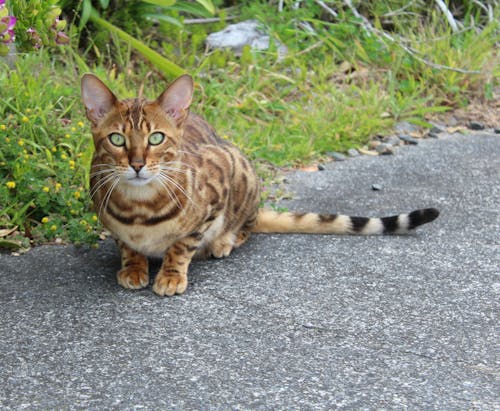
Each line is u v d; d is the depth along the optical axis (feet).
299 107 8.77
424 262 6.45
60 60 8.52
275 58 9.28
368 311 5.87
